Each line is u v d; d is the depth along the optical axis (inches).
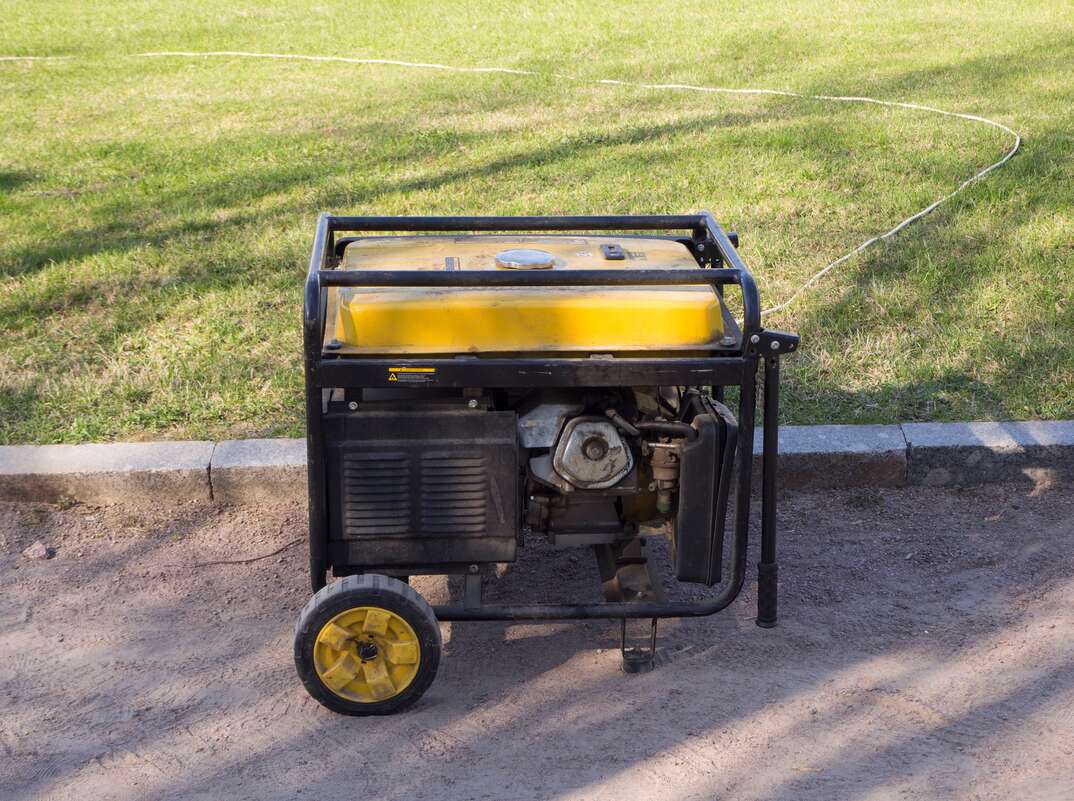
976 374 219.1
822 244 287.0
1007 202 310.5
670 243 155.9
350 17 722.8
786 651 152.6
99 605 165.2
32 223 317.4
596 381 131.0
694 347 133.6
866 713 139.2
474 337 131.7
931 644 153.3
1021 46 547.8
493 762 131.8
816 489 196.4
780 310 249.0
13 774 130.8
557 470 136.3
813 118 419.2
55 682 147.7
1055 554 174.9
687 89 483.5
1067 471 194.7
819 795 125.2
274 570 174.6
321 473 133.9
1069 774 127.9
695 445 136.4
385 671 137.5
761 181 340.2
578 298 132.7
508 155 380.8
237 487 192.5
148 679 148.5
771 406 140.0
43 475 189.8
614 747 133.9
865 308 248.4
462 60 571.8
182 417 209.2
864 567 172.7
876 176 341.7
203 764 132.4
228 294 261.9
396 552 138.9
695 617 158.9
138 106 479.2
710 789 126.4
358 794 127.0
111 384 220.4
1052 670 146.8
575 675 148.3
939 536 180.9
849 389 216.4
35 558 176.6
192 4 791.1
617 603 144.8
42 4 796.6
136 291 265.0
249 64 575.8
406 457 135.3
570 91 486.0
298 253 287.4
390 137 411.2
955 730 135.7
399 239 156.5
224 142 409.7
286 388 218.7
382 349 131.1
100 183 359.9
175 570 174.4
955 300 249.3
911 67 512.4
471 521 137.9
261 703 143.6
